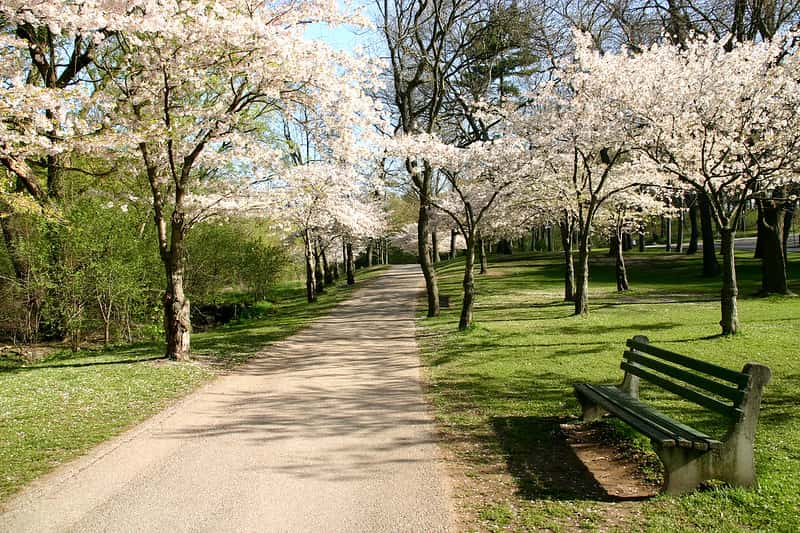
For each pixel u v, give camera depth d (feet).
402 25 62.44
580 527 12.10
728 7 57.98
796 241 147.54
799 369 26.30
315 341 44.62
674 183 44.06
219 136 34.99
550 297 68.28
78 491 14.92
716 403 14.25
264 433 20.15
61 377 30.86
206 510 13.56
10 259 48.01
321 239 100.99
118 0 26.04
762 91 35.76
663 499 13.24
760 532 11.42
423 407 23.30
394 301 76.33
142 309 51.42
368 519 12.91
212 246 65.51
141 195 50.44
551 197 57.00
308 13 33.81
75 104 30.81
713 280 80.28
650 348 18.45
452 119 76.84
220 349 40.75
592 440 18.30
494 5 62.75
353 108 34.60
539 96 48.65
